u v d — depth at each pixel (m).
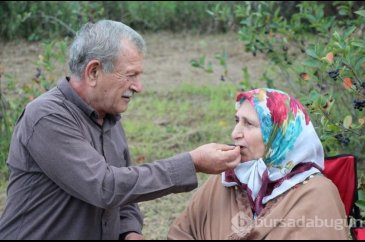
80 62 2.84
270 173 2.87
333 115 4.43
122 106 2.91
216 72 9.60
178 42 11.57
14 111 5.80
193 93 8.54
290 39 5.51
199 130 6.91
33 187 2.84
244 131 2.89
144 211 5.14
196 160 2.82
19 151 2.85
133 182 2.73
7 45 10.71
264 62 9.93
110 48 2.79
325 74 4.54
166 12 12.43
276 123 2.83
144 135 6.85
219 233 2.93
